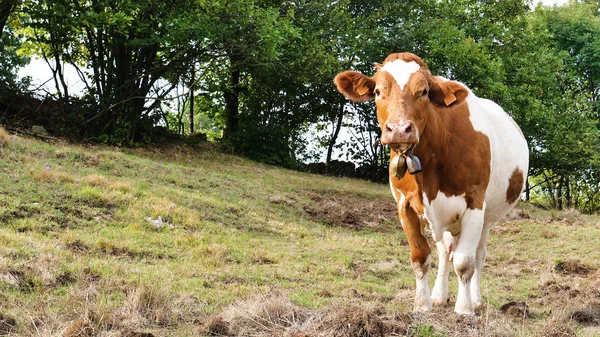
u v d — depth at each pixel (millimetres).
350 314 5902
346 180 24594
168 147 23062
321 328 5867
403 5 28547
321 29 24641
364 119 31078
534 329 6645
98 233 10805
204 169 19266
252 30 20750
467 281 6637
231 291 8070
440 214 6594
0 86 20719
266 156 26844
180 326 6188
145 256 10008
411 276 11031
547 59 29578
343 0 25969
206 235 12141
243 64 22312
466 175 6535
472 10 30141
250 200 16484
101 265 8461
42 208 11430
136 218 12086
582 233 15523
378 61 27781
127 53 21516
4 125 18828
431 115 6312
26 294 6867
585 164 29922
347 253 12398
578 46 34344
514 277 11414
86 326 5719
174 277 8570
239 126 28562
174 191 14672
